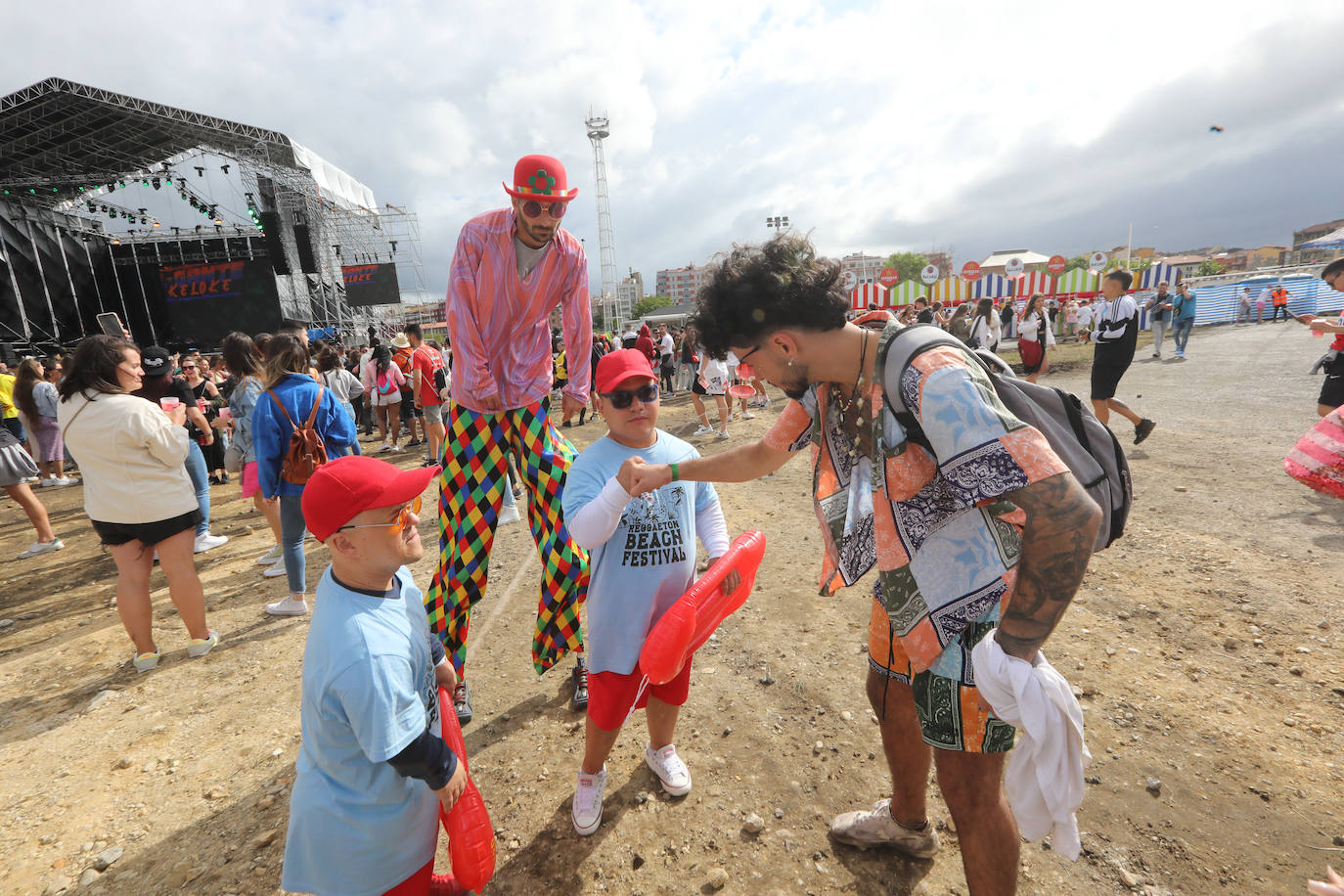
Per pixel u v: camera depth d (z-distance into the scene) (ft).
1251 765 7.26
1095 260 78.28
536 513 9.34
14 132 67.15
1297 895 5.77
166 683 11.18
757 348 4.68
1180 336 42.04
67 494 28.40
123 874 7.10
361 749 4.73
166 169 82.07
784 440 5.79
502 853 7.00
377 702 4.41
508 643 11.73
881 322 4.63
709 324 4.65
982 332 32.60
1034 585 3.85
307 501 4.54
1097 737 7.88
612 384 6.45
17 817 8.09
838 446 5.32
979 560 4.44
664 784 7.68
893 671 5.64
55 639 13.42
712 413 36.58
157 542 11.37
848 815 6.81
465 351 8.66
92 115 66.64
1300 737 7.59
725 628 11.48
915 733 5.85
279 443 12.67
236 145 76.28
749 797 7.55
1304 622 9.75
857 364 4.53
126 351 10.89
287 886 4.92
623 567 6.55
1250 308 69.05
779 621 11.60
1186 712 8.16
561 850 6.98
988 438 3.75
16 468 18.78
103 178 81.10
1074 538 3.66
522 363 9.04
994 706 4.15
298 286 94.43
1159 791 7.02
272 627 13.14
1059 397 4.55
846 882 6.33
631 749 8.56
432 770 4.68
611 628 6.59
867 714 8.86
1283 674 8.69
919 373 4.00
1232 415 23.59
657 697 7.25
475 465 9.11
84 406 10.59
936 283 73.00
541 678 10.51
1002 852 4.71
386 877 4.97
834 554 5.66
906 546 4.59
